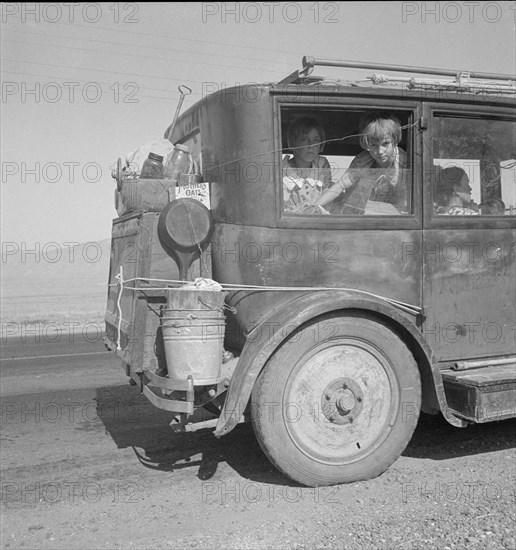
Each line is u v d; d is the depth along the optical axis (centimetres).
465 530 318
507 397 411
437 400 412
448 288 452
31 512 376
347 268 425
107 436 539
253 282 410
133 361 414
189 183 459
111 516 366
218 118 428
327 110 427
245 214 410
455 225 452
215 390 396
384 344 405
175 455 478
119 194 513
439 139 452
